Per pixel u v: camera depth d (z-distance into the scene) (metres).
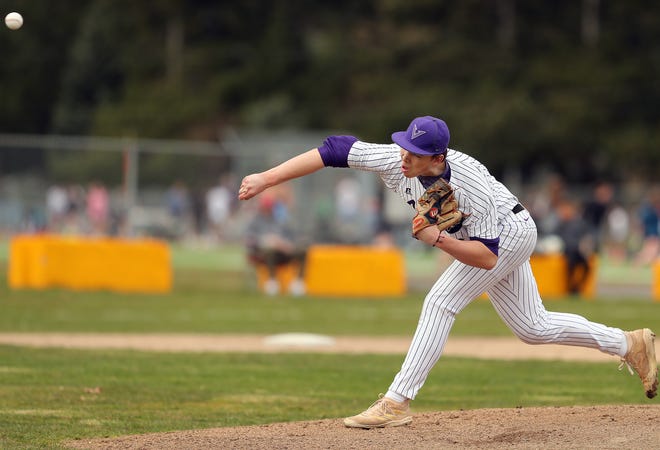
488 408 24.38
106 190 78.31
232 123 162.75
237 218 84.50
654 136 153.62
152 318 50.03
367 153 20.42
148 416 24.77
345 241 79.69
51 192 78.38
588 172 152.50
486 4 172.62
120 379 30.86
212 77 176.50
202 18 183.50
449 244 19.41
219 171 84.31
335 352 38.84
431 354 20.72
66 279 63.06
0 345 38.44
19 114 187.62
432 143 19.16
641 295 68.44
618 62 164.50
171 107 165.50
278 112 158.62
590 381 31.86
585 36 172.25
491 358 37.84
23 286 63.16
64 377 30.91
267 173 20.45
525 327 21.20
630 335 21.72
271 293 64.50
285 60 171.62
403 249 87.94
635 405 23.00
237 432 21.12
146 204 80.69
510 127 147.62
